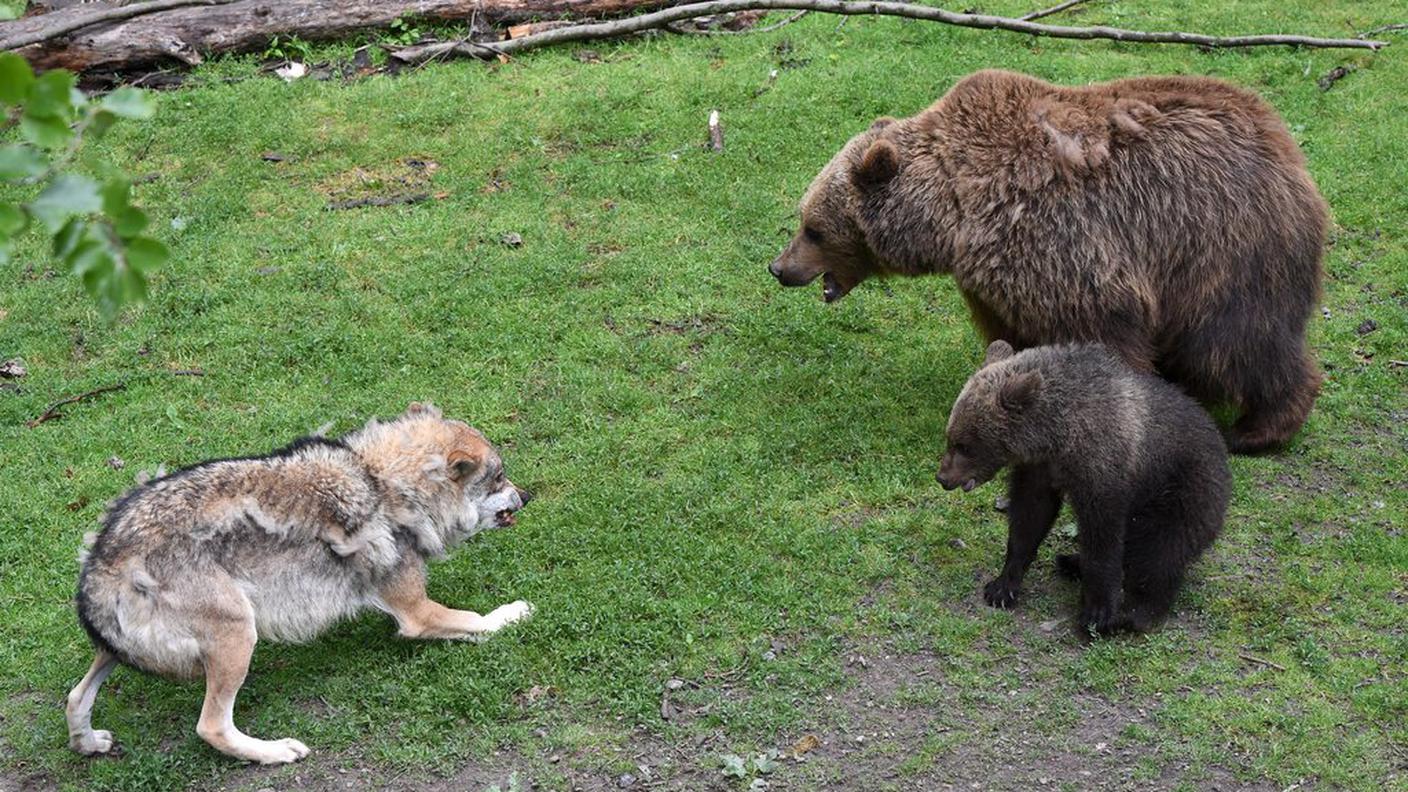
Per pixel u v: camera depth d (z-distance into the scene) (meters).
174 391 9.28
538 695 6.73
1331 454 8.60
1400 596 7.27
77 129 3.46
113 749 6.43
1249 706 6.50
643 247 10.87
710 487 8.24
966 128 8.57
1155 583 7.02
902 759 6.27
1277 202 8.19
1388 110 12.59
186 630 6.08
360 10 13.72
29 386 9.34
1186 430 6.94
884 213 8.81
